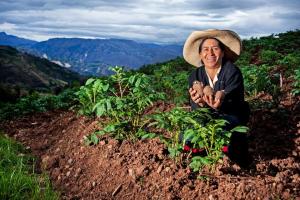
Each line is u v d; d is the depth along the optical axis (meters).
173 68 13.36
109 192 4.39
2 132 7.57
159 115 4.41
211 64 4.55
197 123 4.02
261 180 3.77
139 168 4.40
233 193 3.65
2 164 5.29
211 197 3.70
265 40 16.02
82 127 6.20
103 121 6.06
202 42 4.58
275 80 7.80
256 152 4.89
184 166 4.34
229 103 4.49
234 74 4.55
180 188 3.96
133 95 5.24
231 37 4.50
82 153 5.37
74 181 4.86
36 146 6.56
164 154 4.70
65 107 9.52
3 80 129.38
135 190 4.20
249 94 7.07
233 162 4.31
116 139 5.23
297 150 4.80
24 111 9.09
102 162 4.89
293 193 3.59
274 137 5.22
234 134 4.38
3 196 4.11
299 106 6.18
